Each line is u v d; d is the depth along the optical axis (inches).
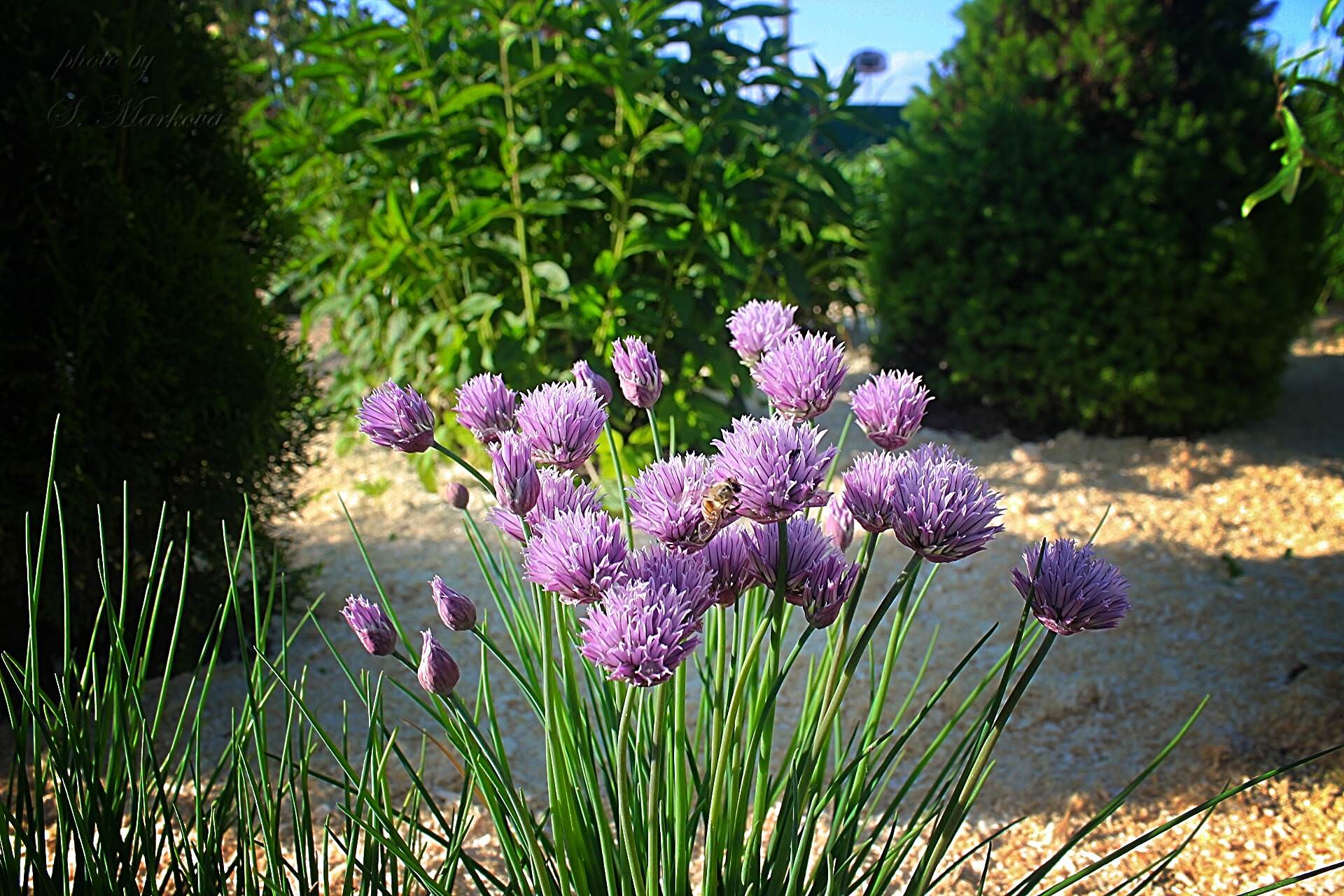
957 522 46.5
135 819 60.4
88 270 108.1
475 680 133.5
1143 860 97.5
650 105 174.7
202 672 127.6
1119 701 127.9
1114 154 224.2
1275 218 221.0
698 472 49.5
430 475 183.2
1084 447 229.8
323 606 148.1
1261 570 160.1
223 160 124.4
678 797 56.6
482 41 167.6
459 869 91.2
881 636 144.3
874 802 71.3
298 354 149.6
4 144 104.8
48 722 62.7
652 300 192.5
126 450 113.4
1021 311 230.8
